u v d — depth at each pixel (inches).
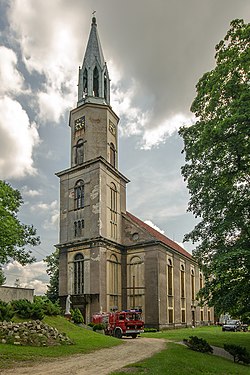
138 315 1268.5
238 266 797.2
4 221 1422.2
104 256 1777.8
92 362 624.1
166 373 550.3
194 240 946.1
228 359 795.4
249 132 779.4
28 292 1059.9
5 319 838.5
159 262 1857.8
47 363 597.9
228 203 880.3
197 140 936.9
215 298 872.3
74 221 1897.1
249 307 859.4
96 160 1859.0
